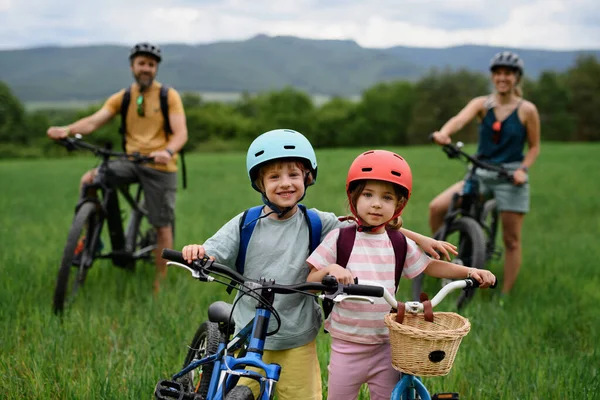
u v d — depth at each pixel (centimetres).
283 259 369
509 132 718
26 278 703
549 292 736
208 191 1912
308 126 12525
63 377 443
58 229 1107
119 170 687
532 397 436
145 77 700
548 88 10325
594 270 856
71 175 2702
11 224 1181
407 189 351
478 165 705
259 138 360
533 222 1320
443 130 709
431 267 368
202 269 323
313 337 377
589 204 1619
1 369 465
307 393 376
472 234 675
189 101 13675
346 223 378
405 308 327
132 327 562
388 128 12325
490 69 718
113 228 697
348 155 4081
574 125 10306
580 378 467
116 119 7862
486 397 437
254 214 373
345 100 13762
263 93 14588
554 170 2778
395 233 366
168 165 711
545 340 571
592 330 594
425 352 307
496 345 554
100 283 700
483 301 705
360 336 352
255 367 344
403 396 334
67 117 10819
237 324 376
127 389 431
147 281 722
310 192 1858
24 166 3447
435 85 11981
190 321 575
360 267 357
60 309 600
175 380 384
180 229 1077
